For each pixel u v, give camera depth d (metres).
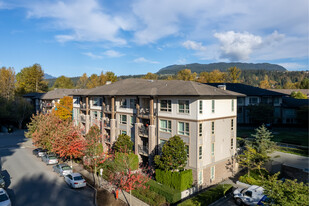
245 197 20.89
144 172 29.41
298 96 71.25
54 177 28.19
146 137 30.72
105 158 29.84
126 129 35.38
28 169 31.22
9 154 39.75
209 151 26.28
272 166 30.31
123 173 23.11
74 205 20.88
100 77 115.69
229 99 29.19
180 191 22.70
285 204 13.29
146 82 39.06
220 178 27.98
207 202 20.84
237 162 30.84
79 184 24.50
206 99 25.64
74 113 50.47
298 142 38.06
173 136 27.11
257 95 54.88
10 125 69.12
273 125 54.34
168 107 27.91
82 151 30.11
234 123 30.23
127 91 34.69
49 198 22.20
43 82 102.88
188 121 25.47
